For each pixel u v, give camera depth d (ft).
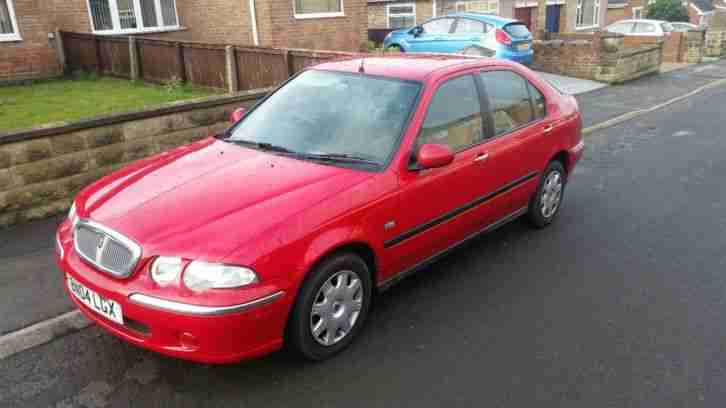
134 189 12.04
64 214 19.81
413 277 15.87
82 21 46.55
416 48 54.24
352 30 51.83
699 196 22.76
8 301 14.26
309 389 11.14
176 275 9.98
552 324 13.53
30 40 43.47
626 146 30.94
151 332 10.29
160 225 10.59
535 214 18.71
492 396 10.98
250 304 10.07
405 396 10.97
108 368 11.73
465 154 14.60
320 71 15.79
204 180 12.14
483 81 15.79
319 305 11.55
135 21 49.44
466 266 16.56
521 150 16.61
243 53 35.35
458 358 12.18
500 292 15.03
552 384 11.35
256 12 46.26
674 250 17.67
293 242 10.61
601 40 54.44
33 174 18.92
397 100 13.88
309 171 12.41
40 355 12.16
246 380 11.37
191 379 11.39
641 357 12.25
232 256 9.98
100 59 44.88
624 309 14.21
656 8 131.34
